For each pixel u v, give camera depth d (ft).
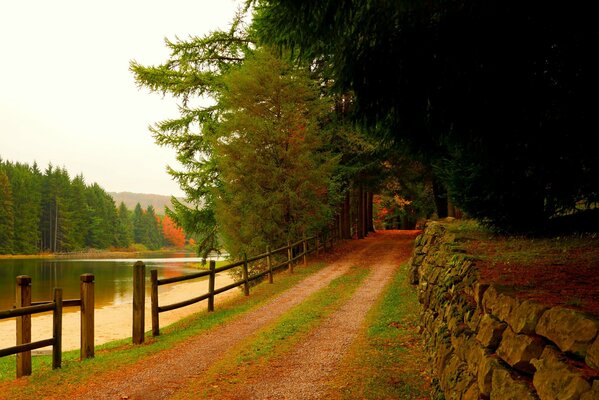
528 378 9.76
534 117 16.55
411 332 26.99
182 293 90.99
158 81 74.38
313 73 67.72
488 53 15.34
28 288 22.61
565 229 27.89
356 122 18.78
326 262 64.80
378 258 66.69
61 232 326.44
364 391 18.26
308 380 20.03
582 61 14.75
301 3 16.30
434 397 16.19
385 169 83.51
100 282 114.93
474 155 20.97
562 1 13.60
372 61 16.57
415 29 15.62
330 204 72.54
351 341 26.22
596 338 8.00
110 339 45.80
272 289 46.65
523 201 28.04
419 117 17.67
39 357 30.60
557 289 12.42
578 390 7.52
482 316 13.69
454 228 36.94
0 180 269.85
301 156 61.77
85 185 385.29
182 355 24.58
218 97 71.20
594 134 16.05
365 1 16.24
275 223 60.90
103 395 18.76
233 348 25.70
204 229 77.00
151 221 484.33
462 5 14.75
